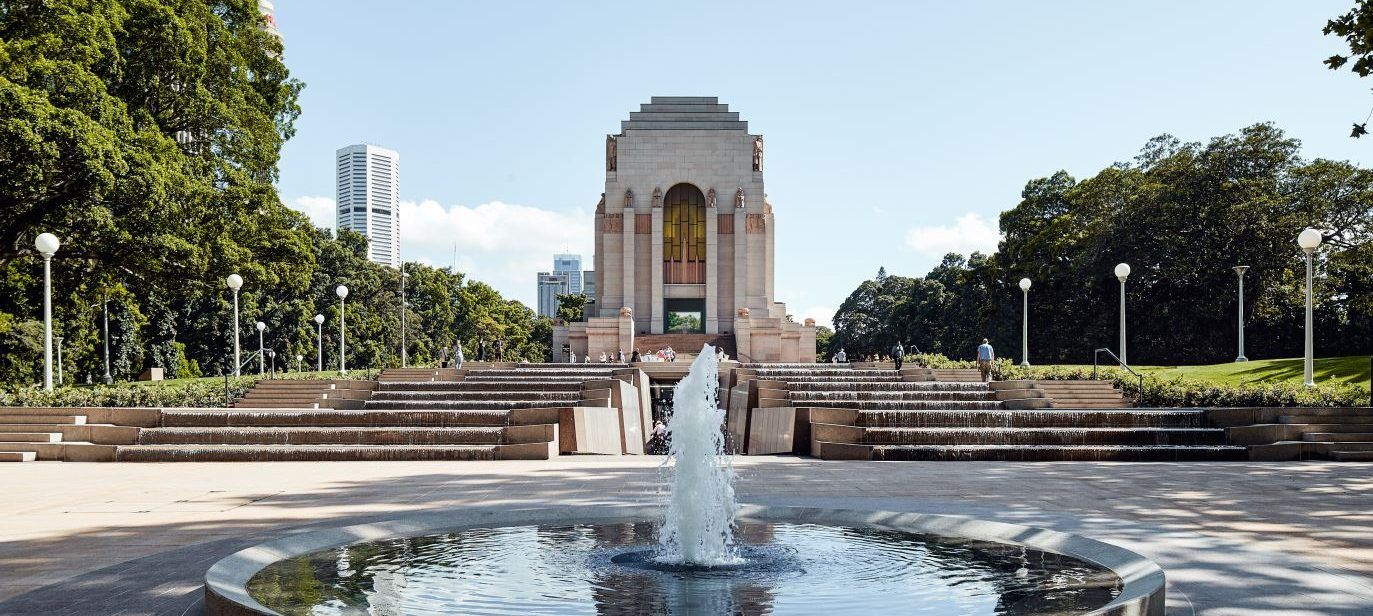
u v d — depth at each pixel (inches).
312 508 509.0
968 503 514.0
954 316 3302.2
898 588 284.5
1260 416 892.6
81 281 1577.3
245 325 2856.8
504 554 338.6
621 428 1101.1
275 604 261.9
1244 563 328.8
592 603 267.7
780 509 422.0
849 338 4707.2
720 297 2437.3
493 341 4648.1
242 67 1721.2
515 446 838.5
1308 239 1147.9
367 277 3548.2
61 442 874.1
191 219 1462.8
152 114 1546.5
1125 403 1222.9
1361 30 708.7
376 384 1256.2
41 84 1241.4
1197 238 2228.1
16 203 1259.8
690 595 277.3
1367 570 325.1
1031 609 255.6
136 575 320.8
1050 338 2662.4
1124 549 313.1
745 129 2461.9
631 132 2450.8
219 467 768.3
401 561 325.4
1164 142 2509.8
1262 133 2203.5
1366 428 858.1
